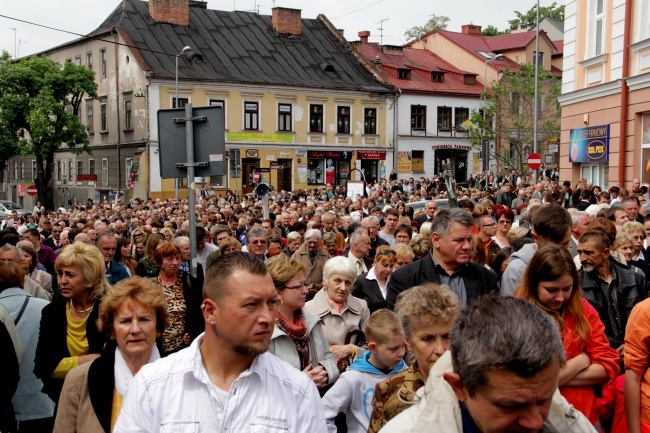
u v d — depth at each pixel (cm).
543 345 194
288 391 268
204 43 4534
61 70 4438
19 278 563
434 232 511
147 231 1352
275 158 4491
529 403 196
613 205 953
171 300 584
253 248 902
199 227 982
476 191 2384
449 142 5069
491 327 200
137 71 4238
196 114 768
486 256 769
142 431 259
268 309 266
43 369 474
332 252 941
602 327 382
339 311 568
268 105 4456
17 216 2384
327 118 4662
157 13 4503
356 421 425
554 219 496
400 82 5012
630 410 372
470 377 202
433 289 359
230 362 265
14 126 4416
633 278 505
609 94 1856
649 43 1670
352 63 4972
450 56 5638
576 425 241
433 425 226
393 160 4891
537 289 374
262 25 4966
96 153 4812
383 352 419
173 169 782
